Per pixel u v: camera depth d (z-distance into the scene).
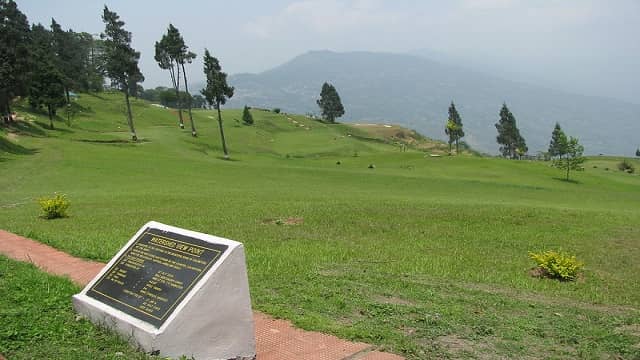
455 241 21.53
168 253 8.27
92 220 22.75
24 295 9.22
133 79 160.62
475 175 64.69
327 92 173.50
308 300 10.68
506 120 138.75
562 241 22.89
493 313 10.54
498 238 22.69
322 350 7.94
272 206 28.00
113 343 7.52
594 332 9.42
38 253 14.48
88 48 159.88
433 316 9.84
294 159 81.25
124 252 8.90
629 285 16.39
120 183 40.78
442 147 171.38
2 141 56.34
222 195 33.34
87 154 57.06
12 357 6.84
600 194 52.06
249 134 117.75
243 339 7.66
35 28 128.62
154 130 99.62
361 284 12.52
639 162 135.50
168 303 7.48
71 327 7.97
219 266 7.46
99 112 116.44
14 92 70.75
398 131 176.50
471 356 7.91
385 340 8.36
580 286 15.64
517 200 41.56
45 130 77.88
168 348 7.17
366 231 22.55
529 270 17.22
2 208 27.45
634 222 27.94
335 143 119.50
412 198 36.16
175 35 97.12
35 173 43.91
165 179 44.50
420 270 15.19
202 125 124.75
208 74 75.81
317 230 22.08
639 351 8.48
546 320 10.20
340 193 38.47
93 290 8.62
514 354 8.07
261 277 12.73
